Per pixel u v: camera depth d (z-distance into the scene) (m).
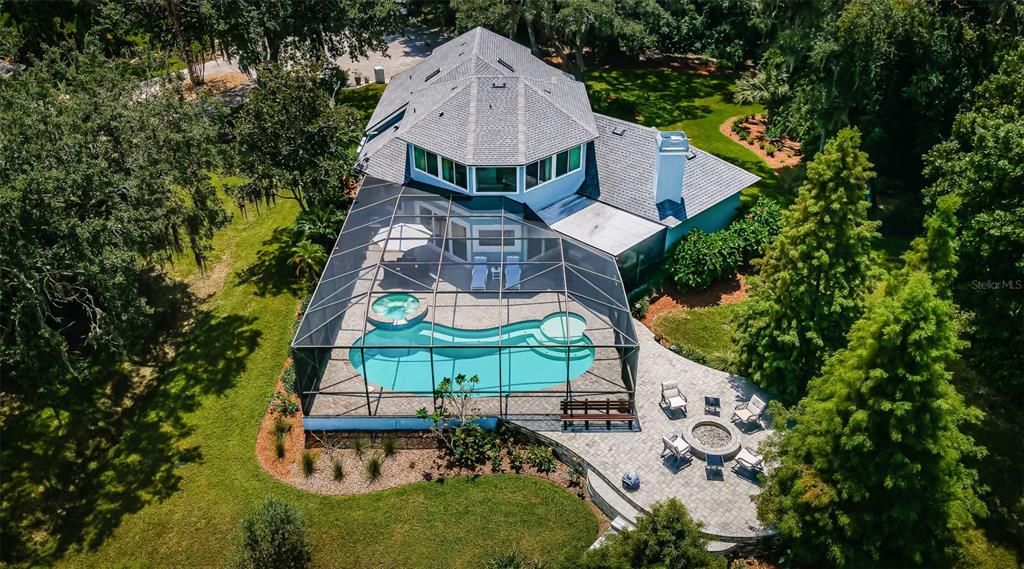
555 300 33.66
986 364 31.28
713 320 38.34
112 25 58.44
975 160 30.23
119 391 35.28
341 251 37.00
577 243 37.91
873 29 40.66
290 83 40.62
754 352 32.47
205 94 39.97
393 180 43.75
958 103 43.72
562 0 58.50
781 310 30.73
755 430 30.81
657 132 43.44
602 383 32.41
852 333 24.84
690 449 29.55
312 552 27.03
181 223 36.50
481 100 42.31
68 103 32.84
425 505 28.59
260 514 25.72
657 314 38.94
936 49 42.34
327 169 41.22
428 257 36.16
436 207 40.22
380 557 26.81
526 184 40.81
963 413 24.23
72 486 30.47
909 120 47.94
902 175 49.38
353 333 32.31
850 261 29.97
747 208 46.56
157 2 58.00
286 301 41.22
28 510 29.47
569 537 27.16
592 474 29.12
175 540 27.98
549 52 75.88
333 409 31.67
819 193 28.92
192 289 42.34
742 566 25.91
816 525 25.06
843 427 23.97
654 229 39.62
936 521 24.27
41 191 27.16
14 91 32.91
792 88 53.25
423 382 32.78
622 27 57.59
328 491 29.39
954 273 28.56
